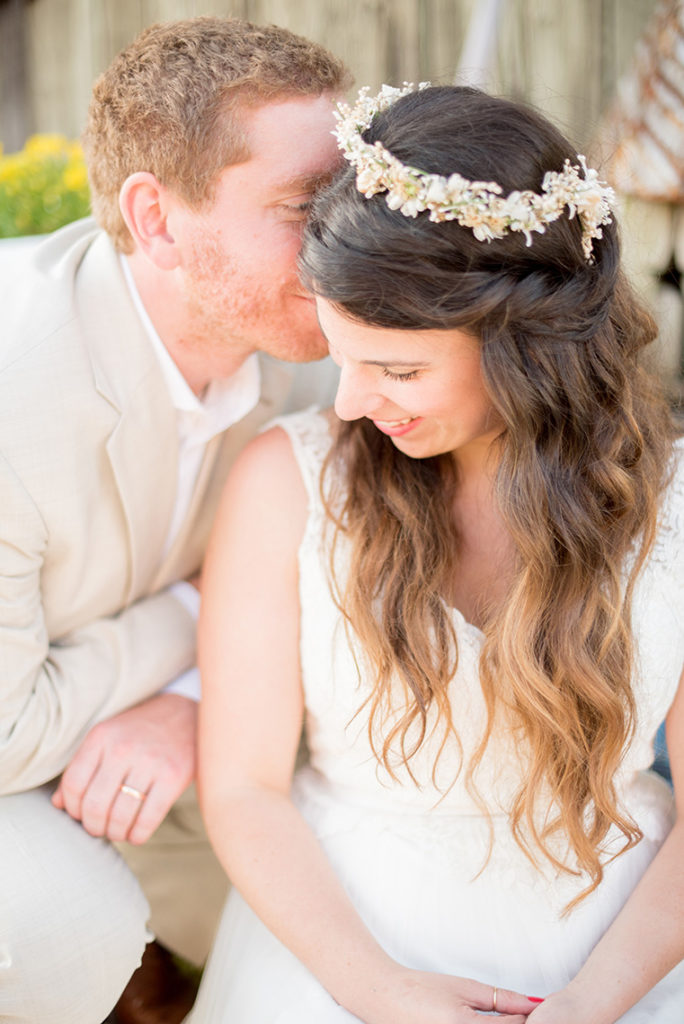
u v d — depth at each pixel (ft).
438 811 5.08
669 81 9.95
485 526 5.20
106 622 5.74
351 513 5.10
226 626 5.22
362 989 4.43
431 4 13.57
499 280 4.10
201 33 5.16
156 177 5.21
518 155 4.12
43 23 14.80
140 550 5.76
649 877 4.80
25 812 5.31
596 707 4.71
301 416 5.55
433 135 4.12
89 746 5.43
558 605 4.70
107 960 5.10
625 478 4.68
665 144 9.86
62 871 5.13
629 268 6.19
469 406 4.50
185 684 5.92
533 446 4.55
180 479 5.99
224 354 5.73
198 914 6.77
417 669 4.83
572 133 5.02
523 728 4.88
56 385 5.14
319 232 4.33
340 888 4.84
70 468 5.17
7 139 15.16
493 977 4.66
